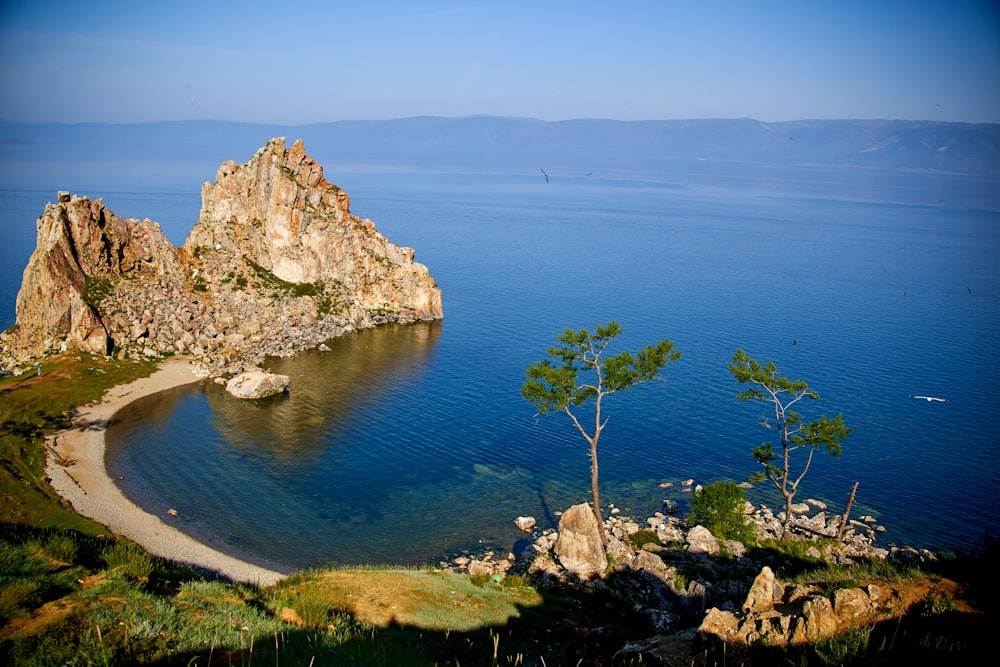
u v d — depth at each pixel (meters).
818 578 28.05
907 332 150.62
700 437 91.62
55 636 20.47
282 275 147.50
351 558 59.62
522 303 173.62
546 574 48.16
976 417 99.12
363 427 93.38
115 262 126.56
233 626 24.70
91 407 95.88
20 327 118.50
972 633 20.05
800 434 71.62
